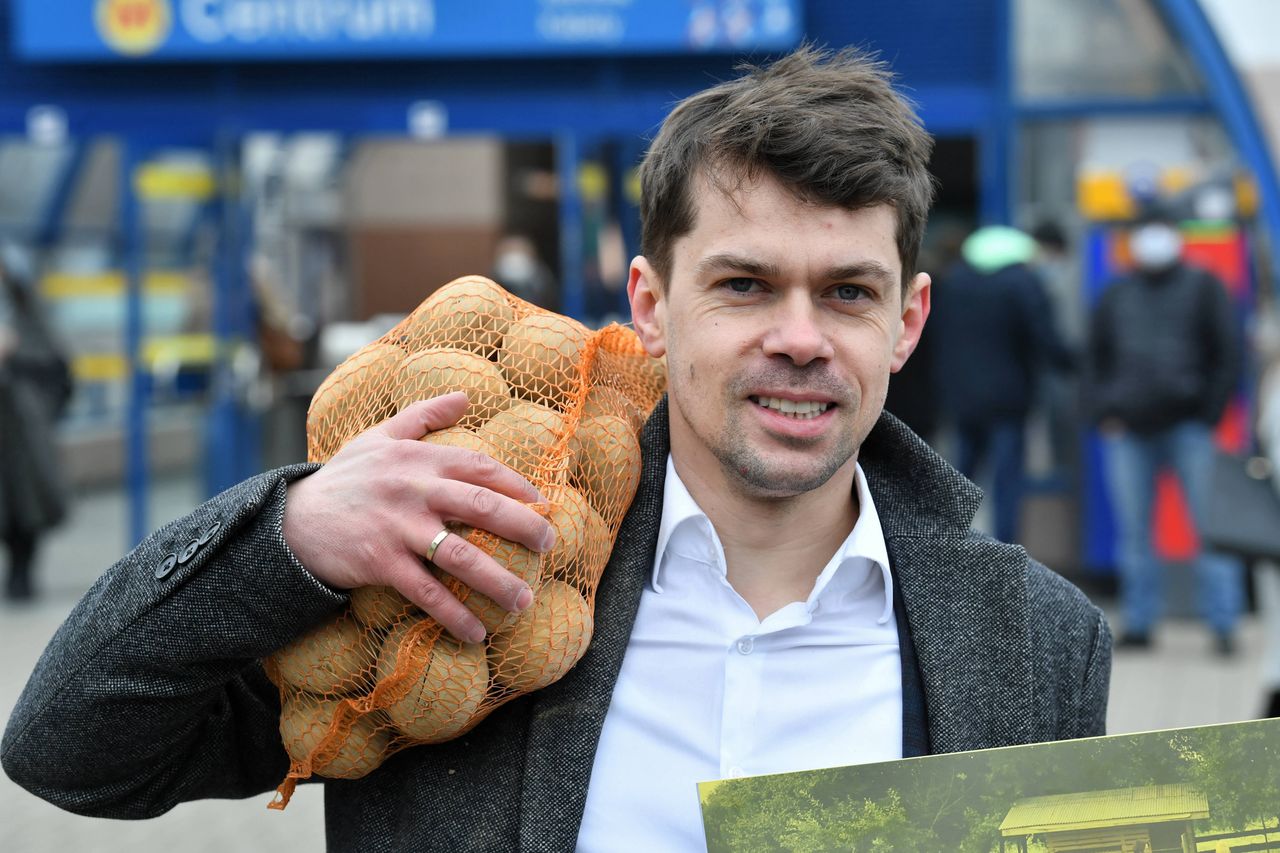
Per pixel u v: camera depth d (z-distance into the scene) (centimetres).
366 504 157
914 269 178
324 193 1050
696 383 168
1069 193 814
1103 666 185
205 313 889
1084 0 804
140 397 891
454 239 1372
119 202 878
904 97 174
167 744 167
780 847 154
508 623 161
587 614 169
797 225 163
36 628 755
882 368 168
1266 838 157
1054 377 817
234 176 869
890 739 175
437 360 171
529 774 168
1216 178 798
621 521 181
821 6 812
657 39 805
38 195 920
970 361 774
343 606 163
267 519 159
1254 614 809
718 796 154
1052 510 823
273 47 822
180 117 843
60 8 829
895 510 185
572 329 179
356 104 835
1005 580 179
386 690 160
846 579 181
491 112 830
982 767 156
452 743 173
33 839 474
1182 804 157
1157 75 802
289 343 916
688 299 169
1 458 808
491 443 166
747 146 162
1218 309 699
